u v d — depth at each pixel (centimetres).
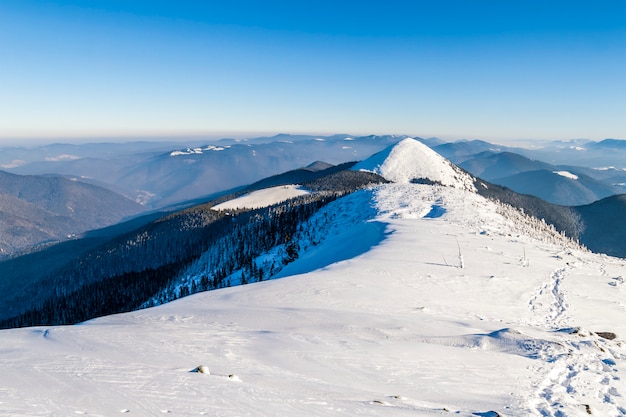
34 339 1636
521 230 7762
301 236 10912
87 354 1376
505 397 1260
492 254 4575
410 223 6631
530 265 4203
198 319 2233
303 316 2234
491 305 2916
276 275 7325
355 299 2822
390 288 3164
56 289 18200
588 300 3172
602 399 1330
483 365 1563
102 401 927
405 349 1689
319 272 3772
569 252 5188
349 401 1078
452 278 3566
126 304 14200
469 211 7981
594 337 2169
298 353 1560
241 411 926
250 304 2700
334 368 1420
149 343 1577
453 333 2031
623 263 5003
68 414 841
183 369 1231
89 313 14212
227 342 1661
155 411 888
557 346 1809
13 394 945
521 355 1733
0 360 1259
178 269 15775
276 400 1023
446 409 1098
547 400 1262
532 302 3077
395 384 1312
